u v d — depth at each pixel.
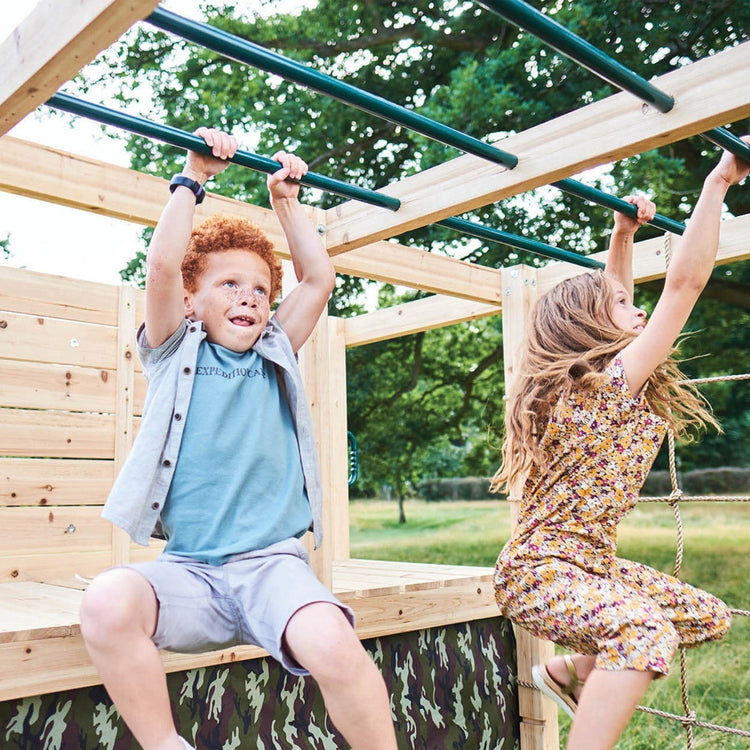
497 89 7.38
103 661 1.42
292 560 1.64
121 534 3.93
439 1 8.55
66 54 1.35
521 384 2.05
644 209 2.30
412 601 2.79
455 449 12.69
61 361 3.83
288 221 2.03
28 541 3.64
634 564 2.03
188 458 1.71
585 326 2.01
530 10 1.42
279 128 8.67
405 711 2.76
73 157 2.29
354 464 4.57
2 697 1.90
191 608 1.55
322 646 1.41
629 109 1.81
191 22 1.43
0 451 3.62
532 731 3.13
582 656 2.07
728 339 8.69
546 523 1.89
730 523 10.24
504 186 2.03
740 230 2.87
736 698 5.48
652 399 1.94
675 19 6.99
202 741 2.26
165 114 9.13
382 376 9.65
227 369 1.82
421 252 3.15
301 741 2.50
